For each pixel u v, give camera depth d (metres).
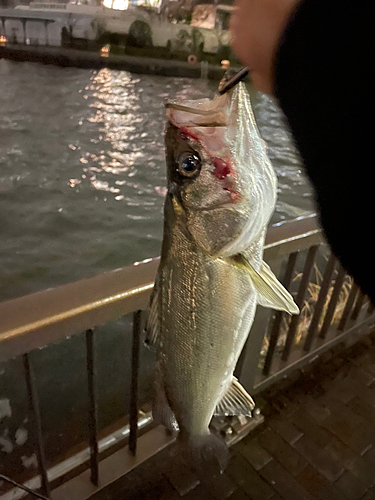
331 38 0.65
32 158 12.70
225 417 2.42
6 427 3.59
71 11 27.42
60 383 4.27
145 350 4.64
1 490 2.04
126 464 2.17
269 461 2.31
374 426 2.57
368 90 0.64
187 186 1.07
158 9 27.11
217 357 1.24
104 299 1.38
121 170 12.63
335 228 0.73
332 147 0.70
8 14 28.31
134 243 9.06
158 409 1.40
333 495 2.17
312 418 2.59
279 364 2.78
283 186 11.59
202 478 2.17
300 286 2.51
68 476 2.12
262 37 0.75
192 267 1.14
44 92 20.66
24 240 8.70
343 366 3.01
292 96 0.72
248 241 1.08
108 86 23.11
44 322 1.26
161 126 17.39
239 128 1.03
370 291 0.73
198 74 26.44
